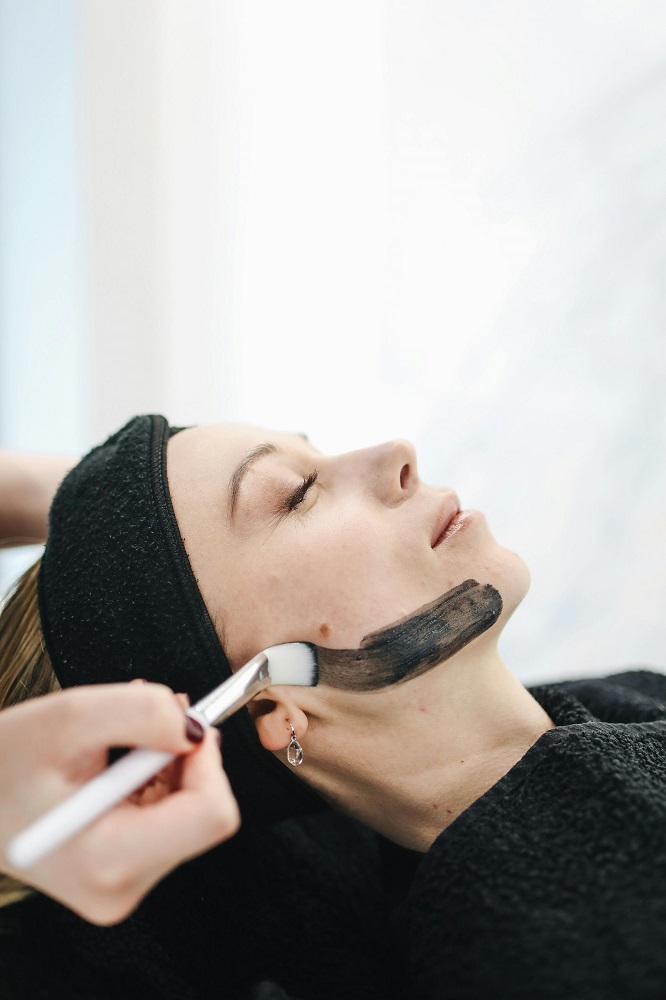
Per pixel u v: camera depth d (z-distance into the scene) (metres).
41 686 0.69
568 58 1.11
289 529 0.66
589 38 1.09
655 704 0.80
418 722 0.64
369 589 0.63
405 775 0.65
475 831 0.56
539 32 1.12
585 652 1.18
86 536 0.66
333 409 1.34
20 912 0.60
